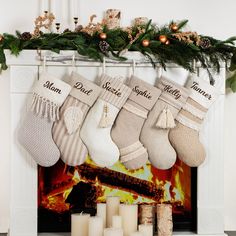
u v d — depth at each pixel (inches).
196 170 102.3
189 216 104.6
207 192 101.6
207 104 97.2
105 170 104.6
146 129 97.6
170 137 98.8
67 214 102.8
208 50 98.5
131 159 96.0
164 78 97.1
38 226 101.3
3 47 94.7
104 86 95.3
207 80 100.7
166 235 96.5
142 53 96.9
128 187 105.1
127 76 99.0
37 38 95.3
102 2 108.2
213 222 101.7
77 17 104.9
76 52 96.5
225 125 111.0
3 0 105.9
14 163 97.3
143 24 102.2
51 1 106.2
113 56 96.8
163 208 96.9
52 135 96.2
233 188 111.3
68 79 97.7
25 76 96.9
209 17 110.1
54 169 103.0
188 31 102.2
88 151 96.2
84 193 103.8
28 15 106.4
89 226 92.9
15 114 96.9
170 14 109.6
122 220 96.0
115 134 96.7
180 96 96.3
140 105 96.4
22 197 97.7
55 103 93.4
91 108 97.0
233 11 110.5
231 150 111.0
